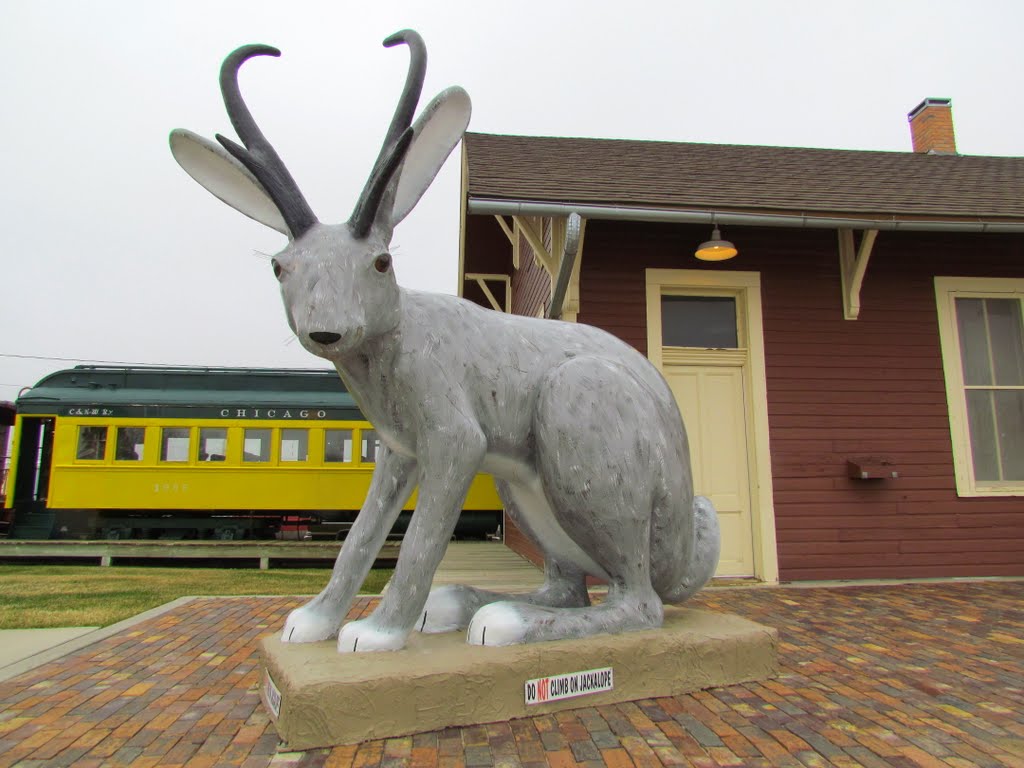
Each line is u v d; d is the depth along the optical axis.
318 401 10.54
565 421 2.57
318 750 2.07
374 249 2.19
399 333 2.43
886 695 2.64
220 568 9.12
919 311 6.21
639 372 2.93
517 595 3.02
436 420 2.44
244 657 3.36
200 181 2.49
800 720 2.35
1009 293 6.36
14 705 2.59
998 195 6.28
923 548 5.87
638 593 2.72
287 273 2.16
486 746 2.10
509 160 6.49
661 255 5.94
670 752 2.07
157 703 2.62
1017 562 5.96
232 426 10.33
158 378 10.76
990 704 2.54
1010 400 6.32
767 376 5.92
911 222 5.35
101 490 10.09
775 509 5.77
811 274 6.11
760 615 4.32
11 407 12.95
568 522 2.64
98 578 7.55
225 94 2.33
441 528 2.44
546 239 7.52
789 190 6.02
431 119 2.46
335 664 2.23
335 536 10.97
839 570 5.75
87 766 2.02
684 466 2.92
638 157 7.22
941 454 6.03
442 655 2.33
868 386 6.02
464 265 8.59
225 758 2.06
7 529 11.54
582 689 2.45
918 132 9.55
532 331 2.79
